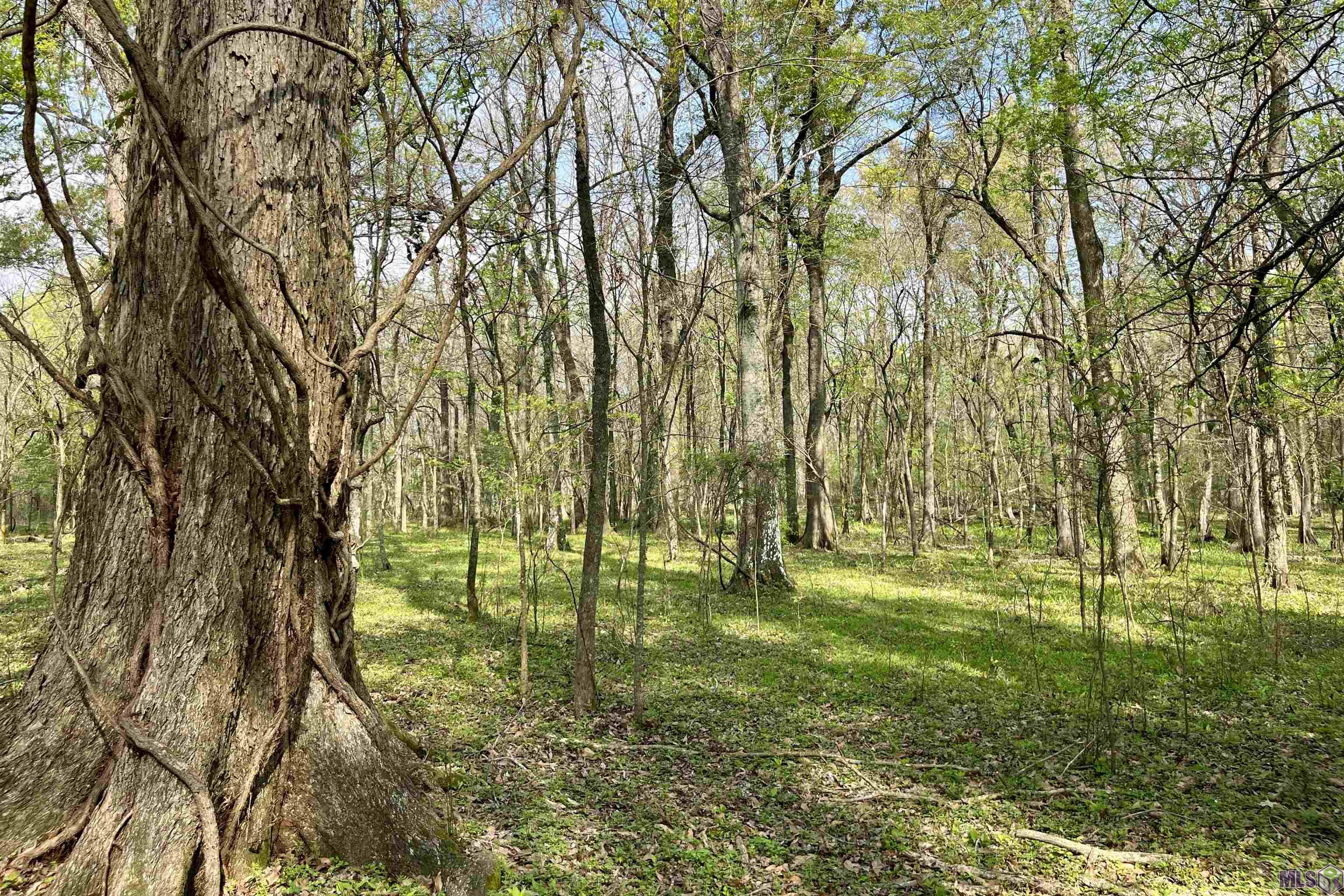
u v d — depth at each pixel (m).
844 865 3.89
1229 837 4.21
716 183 12.91
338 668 3.74
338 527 3.66
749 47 9.38
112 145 6.70
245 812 3.21
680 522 12.48
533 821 4.13
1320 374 7.97
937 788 4.91
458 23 4.99
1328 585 13.47
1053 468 14.38
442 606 11.05
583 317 11.24
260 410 3.20
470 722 5.80
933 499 22.27
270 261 3.23
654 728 5.96
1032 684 7.34
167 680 3.03
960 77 13.59
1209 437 10.88
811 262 19.55
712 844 4.05
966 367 22.95
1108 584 13.62
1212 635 9.46
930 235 19.67
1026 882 3.71
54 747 3.04
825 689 7.21
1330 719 6.22
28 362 9.32
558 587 13.06
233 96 3.21
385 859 3.41
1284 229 5.53
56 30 5.66
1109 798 4.75
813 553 20.08
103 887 2.75
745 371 13.00
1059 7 11.77
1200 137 7.12
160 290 3.19
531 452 10.38
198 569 3.10
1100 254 13.63
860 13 12.60
